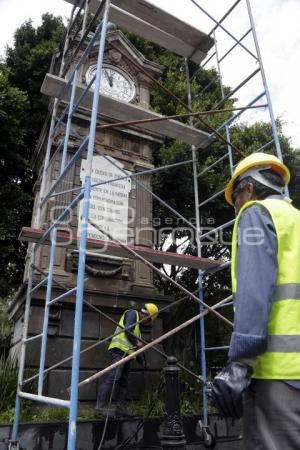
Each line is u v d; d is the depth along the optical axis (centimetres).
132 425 553
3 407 546
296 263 179
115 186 837
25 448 483
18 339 734
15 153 1078
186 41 655
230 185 245
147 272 819
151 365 734
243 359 161
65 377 649
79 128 846
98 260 770
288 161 1266
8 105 1025
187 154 1114
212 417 614
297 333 167
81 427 521
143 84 986
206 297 1079
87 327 709
